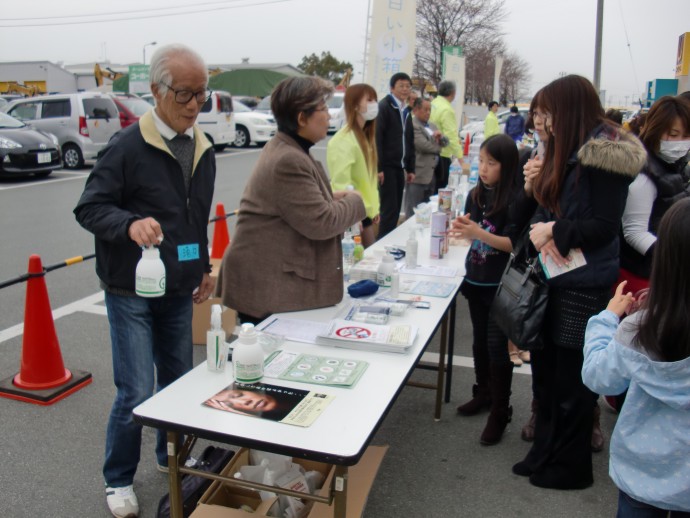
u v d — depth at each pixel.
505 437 3.36
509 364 3.20
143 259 2.26
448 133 8.59
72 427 3.36
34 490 2.81
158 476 2.94
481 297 3.36
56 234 7.90
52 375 3.71
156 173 2.43
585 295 2.49
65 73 42.81
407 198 7.66
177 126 2.43
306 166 2.54
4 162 11.37
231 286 2.76
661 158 3.02
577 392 2.69
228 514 2.04
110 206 2.32
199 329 4.54
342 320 2.61
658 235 1.61
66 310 5.20
